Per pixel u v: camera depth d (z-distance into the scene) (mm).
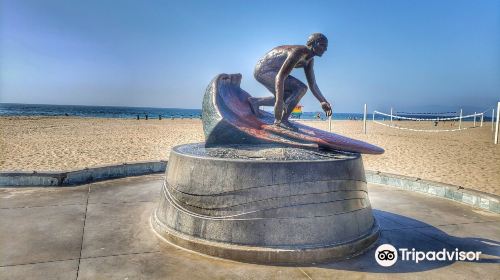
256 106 5570
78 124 30906
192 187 4020
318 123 43688
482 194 5945
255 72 5285
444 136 24828
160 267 3488
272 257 3633
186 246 3895
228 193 3812
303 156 4434
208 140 5008
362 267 3648
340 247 3836
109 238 4172
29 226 4484
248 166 3799
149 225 4625
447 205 6035
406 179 7141
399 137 23656
